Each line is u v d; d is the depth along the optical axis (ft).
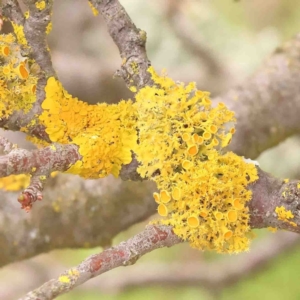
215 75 3.33
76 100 1.41
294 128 1.76
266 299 3.43
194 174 1.37
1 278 3.30
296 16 3.81
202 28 3.48
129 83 1.42
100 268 1.33
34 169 1.33
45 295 1.29
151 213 1.69
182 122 1.39
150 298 3.60
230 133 1.40
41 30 1.38
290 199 1.38
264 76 1.77
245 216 1.38
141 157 1.39
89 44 3.27
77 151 1.37
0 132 2.09
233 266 3.18
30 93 1.39
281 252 3.07
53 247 1.70
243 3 3.87
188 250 3.66
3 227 1.67
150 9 3.42
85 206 1.67
